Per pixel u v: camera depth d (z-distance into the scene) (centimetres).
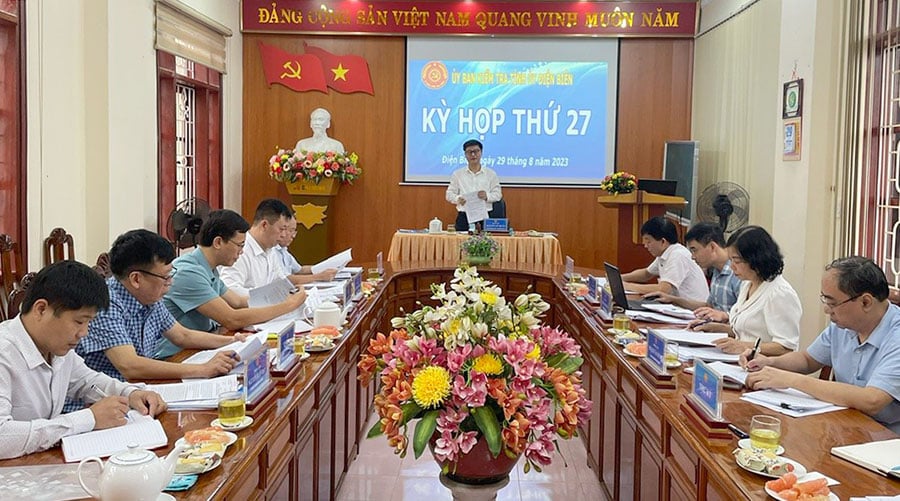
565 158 812
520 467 391
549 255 663
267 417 214
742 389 250
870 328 249
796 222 520
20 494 158
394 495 357
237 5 792
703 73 771
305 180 770
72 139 498
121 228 534
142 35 564
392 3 792
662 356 258
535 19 791
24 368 195
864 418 222
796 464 183
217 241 343
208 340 297
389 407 212
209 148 756
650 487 262
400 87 812
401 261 644
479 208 706
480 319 218
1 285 411
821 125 501
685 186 733
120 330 253
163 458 170
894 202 448
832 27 493
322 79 811
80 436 189
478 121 812
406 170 819
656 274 497
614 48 801
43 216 473
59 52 483
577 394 217
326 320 330
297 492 250
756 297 315
